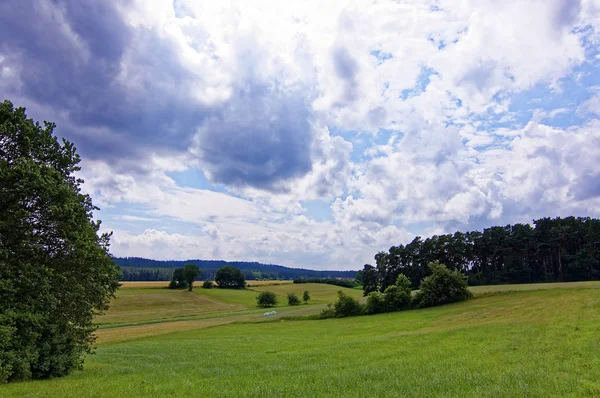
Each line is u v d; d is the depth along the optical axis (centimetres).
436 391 1270
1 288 1897
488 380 1381
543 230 12288
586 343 2111
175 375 1912
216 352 3266
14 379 1831
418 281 13000
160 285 16638
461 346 2472
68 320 2316
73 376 2050
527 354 1933
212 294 14775
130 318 9275
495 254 12862
